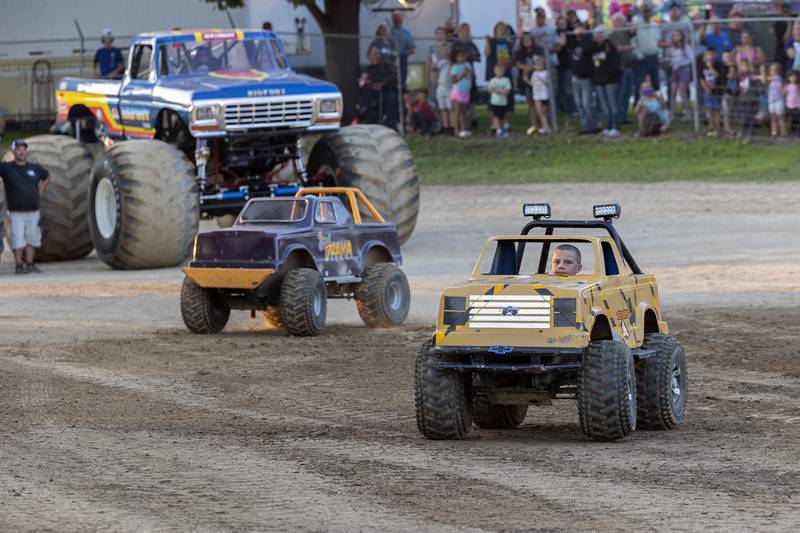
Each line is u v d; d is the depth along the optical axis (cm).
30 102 9962
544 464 2480
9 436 2827
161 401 3262
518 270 2948
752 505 2130
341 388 3431
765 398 3222
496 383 2778
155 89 6191
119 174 6028
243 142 6156
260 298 4369
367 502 2188
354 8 10388
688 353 3856
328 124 6191
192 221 6091
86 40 9694
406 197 6381
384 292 4509
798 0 9238
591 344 2666
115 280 5809
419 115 10106
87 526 2041
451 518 2073
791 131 9100
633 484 2298
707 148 9056
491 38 9906
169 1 9556
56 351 4041
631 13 9975
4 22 9931
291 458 2564
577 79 9556
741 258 5834
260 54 6438
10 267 6494
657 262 5812
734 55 9194
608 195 8069
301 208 4428
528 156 9394
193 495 2250
